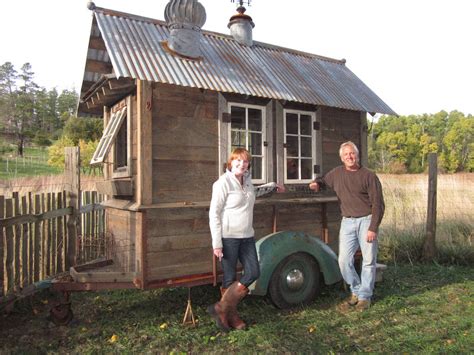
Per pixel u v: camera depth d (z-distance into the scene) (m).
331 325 3.95
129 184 4.04
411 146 75.38
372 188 4.38
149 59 4.11
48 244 4.94
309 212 5.21
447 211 8.57
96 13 4.49
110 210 5.13
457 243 7.05
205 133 4.40
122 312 4.36
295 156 5.18
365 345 3.53
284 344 3.54
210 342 3.60
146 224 3.94
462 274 5.97
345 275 4.60
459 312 4.33
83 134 33.66
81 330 3.86
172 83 3.87
